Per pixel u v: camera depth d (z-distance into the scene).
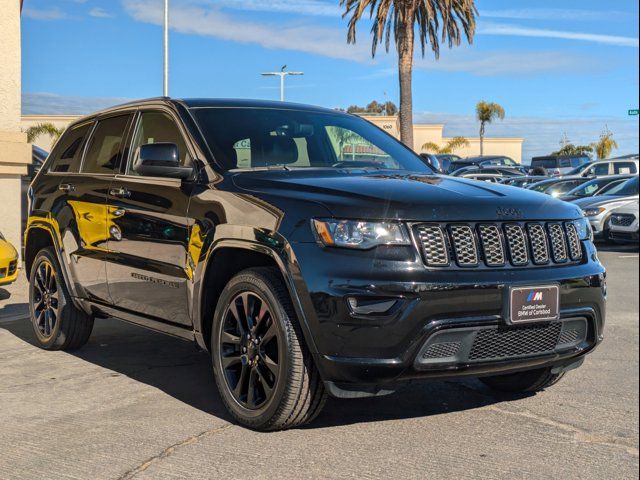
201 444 3.91
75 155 6.08
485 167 31.11
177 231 4.61
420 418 4.37
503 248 3.95
